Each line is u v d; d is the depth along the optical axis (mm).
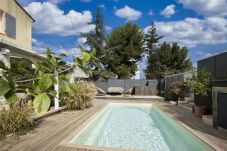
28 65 1418
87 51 1609
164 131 9359
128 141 7855
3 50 8422
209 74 10156
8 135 6754
